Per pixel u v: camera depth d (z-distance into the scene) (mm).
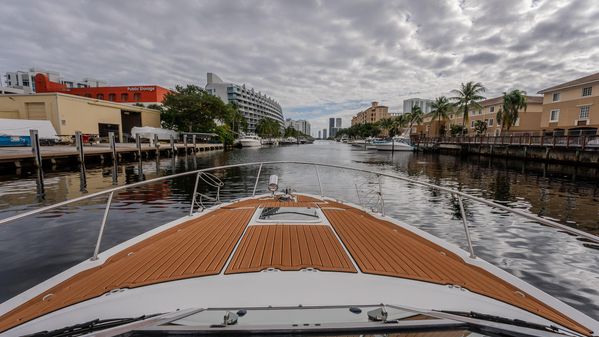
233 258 2502
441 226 7504
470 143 38906
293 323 1720
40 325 1740
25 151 18812
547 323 1848
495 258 5605
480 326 1686
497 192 12531
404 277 2256
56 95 30344
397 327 1631
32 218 7543
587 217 8500
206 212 4367
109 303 1892
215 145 52562
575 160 23375
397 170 21984
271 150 55594
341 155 40688
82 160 19125
